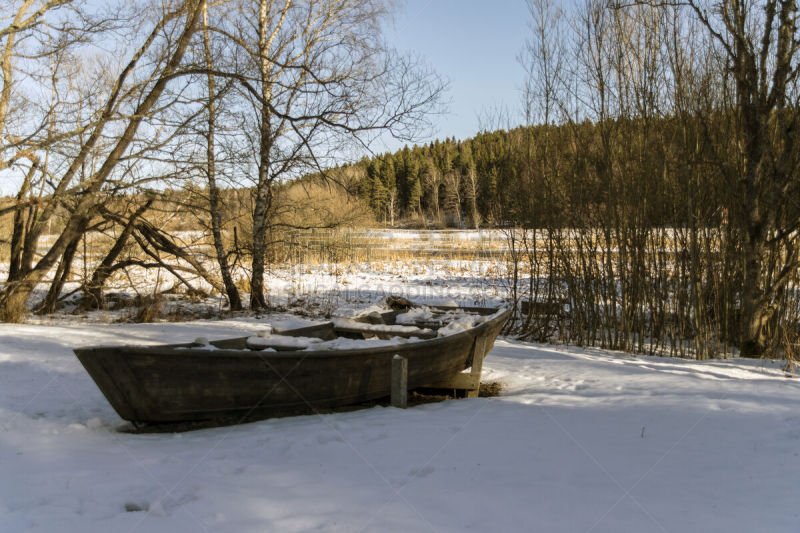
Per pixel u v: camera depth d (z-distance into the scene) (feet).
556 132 44.83
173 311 50.62
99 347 16.26
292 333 25.25
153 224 54.49
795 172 34.30
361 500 12.39
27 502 12.10
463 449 16.16
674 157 39.47
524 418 19.93
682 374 28.53
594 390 25.21
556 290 44.86
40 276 42.83
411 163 266.98
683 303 38.58
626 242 40.75
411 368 23.17
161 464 14.80
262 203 53.62
